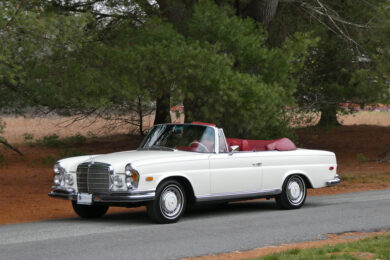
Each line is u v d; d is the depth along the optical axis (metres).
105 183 15.90
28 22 19.33
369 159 42.25
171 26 24.11
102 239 13.62
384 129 64.69
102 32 29.19
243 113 22.19
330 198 23.28
